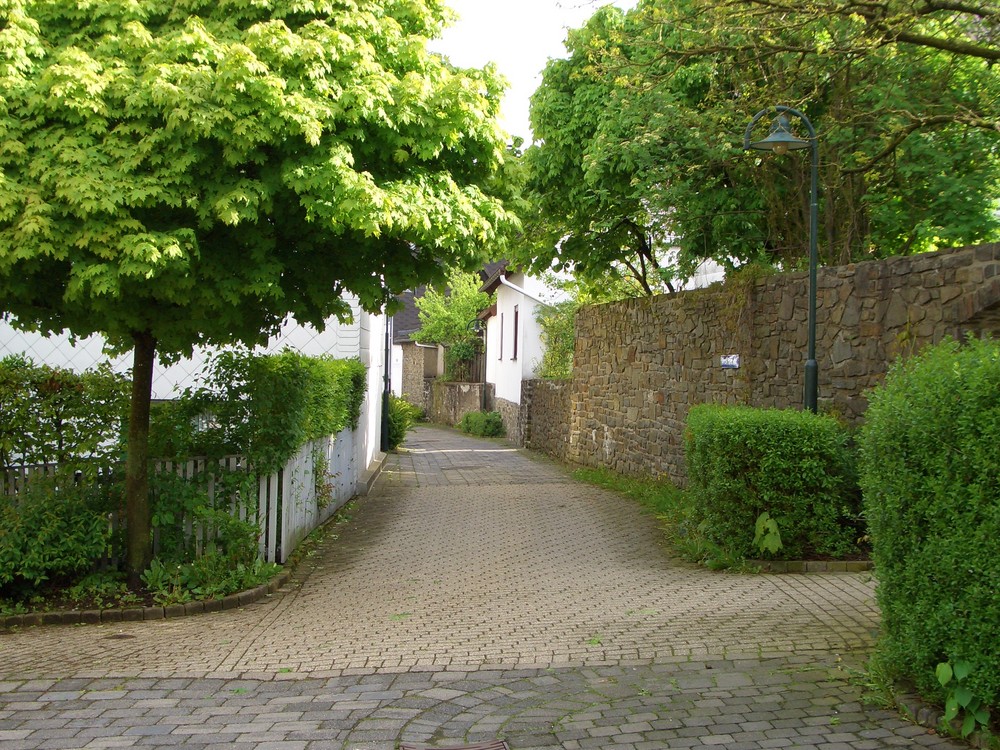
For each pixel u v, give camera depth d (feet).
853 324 31.65
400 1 24.23
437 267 25.63
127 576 26.61
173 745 14.51
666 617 22.06
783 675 17.08
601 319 59.93
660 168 41.47
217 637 21.89
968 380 13.74
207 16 22.80
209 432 28.63
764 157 39.47
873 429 15.72
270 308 25.31
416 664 18.80
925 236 39.24
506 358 100.17
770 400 37.11
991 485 13.24
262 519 29.53
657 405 49.88
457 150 23.54
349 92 21.49
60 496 26.22
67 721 15.67
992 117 34.73
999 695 13.37
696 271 52.47
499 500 46.85
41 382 27.20
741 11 32.19
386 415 77.05
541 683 17.28
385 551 33.76
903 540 14.94
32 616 24.43
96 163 20.29
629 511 42.19
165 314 23.36
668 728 14.74
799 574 27.04
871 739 13.94
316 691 17.19
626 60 38.11
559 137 49.67
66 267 22.00
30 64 21.02
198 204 20.99
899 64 36.35
